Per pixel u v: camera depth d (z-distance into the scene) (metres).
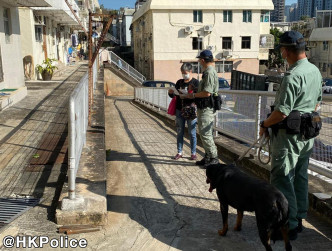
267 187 3.07
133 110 16.92
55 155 5.79
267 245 3.02
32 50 16.97
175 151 7.01
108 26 7.76
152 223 3.94
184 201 4.54
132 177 5.45
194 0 35.62
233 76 20.55
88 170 4.76
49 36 22.08
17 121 8.16
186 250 3.41
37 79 17.47
